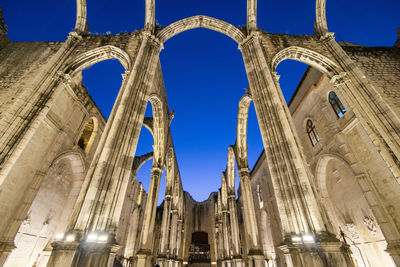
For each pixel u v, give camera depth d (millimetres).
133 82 8992
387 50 11922
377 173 9375
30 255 11422
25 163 10000
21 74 10789
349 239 11867
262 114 8422
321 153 13602
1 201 8828
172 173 21875
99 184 6375
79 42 11852
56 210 13406
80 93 14055
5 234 8977
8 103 9391
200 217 36062
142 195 28391
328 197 13570
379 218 9016
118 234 19641
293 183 6523
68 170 14383
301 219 5965
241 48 11461
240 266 17734
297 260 5316
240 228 30656
